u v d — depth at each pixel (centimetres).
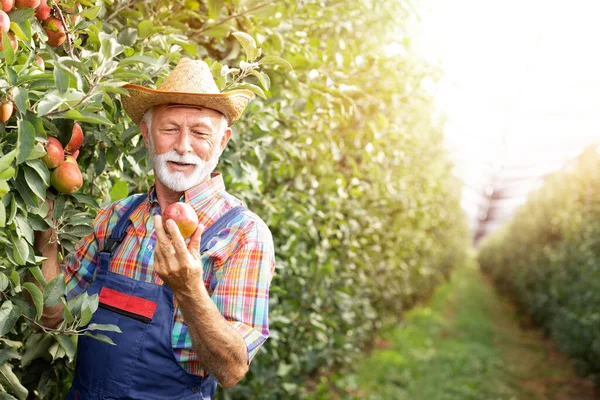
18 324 180
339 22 313
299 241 382
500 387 672
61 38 158
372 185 507
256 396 346
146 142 160
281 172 312
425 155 779
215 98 149
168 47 196
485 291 1886
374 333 757
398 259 729
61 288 148
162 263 131
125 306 153
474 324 1105
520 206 1612
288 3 265
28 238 141
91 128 171
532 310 1153
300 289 377
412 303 1120
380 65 334
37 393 190
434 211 984
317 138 319
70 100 129
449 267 1802
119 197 181
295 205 327
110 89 136
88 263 171
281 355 378
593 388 705
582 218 932
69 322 147
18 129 123
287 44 264
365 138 359
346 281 447
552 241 1172
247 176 251
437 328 1003
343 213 450
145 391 151
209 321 137
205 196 158
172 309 151
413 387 625
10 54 123
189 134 151
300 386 424
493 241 2323
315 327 390
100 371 153
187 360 153
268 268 155
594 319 714
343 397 541
